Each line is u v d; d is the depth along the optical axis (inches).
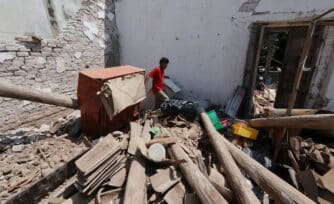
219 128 185.6
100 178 113.8
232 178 111.3
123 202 98.6
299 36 196.2
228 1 222.2
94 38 261.7
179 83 276.2
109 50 290.7
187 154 140.9
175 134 173.5
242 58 228.2
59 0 213.8
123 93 164.2
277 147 146.7
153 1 265.1
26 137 169.6
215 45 241.6
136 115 206.2
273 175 108.9
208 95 260.8
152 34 278.8
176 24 259.4
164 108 211.0
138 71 191.8
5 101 175.9
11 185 117.0
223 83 247.1
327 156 127.0
